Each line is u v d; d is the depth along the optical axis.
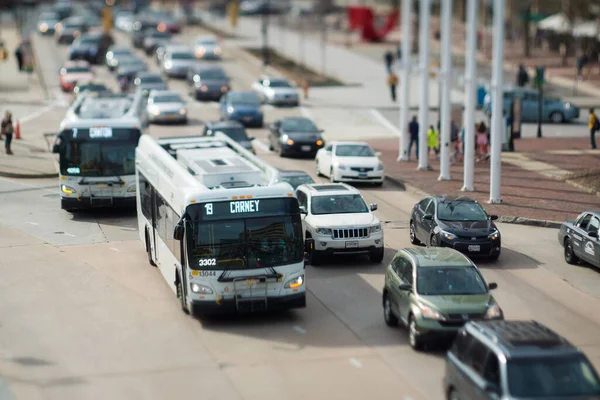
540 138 99.94
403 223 63.16
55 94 133.50
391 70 156.00
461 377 29.27
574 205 66.69
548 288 47.94
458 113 116.69
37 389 34.25
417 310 37.56
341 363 36.72
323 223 52.09
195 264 40.91
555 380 27.20
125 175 64.12
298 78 152.38
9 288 47.97
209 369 36.28
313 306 44.88
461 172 80.94
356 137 102.62
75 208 64.38
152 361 37.31
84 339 40.19
